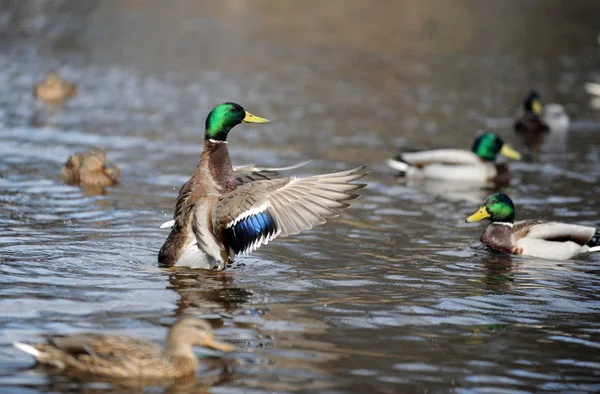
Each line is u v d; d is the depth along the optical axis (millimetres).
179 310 10148
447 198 17688
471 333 9875
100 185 17156
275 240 13805
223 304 10461
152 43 36781
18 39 36594
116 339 8461
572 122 27094
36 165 18672
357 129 24266
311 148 21656
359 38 39594
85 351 8258
